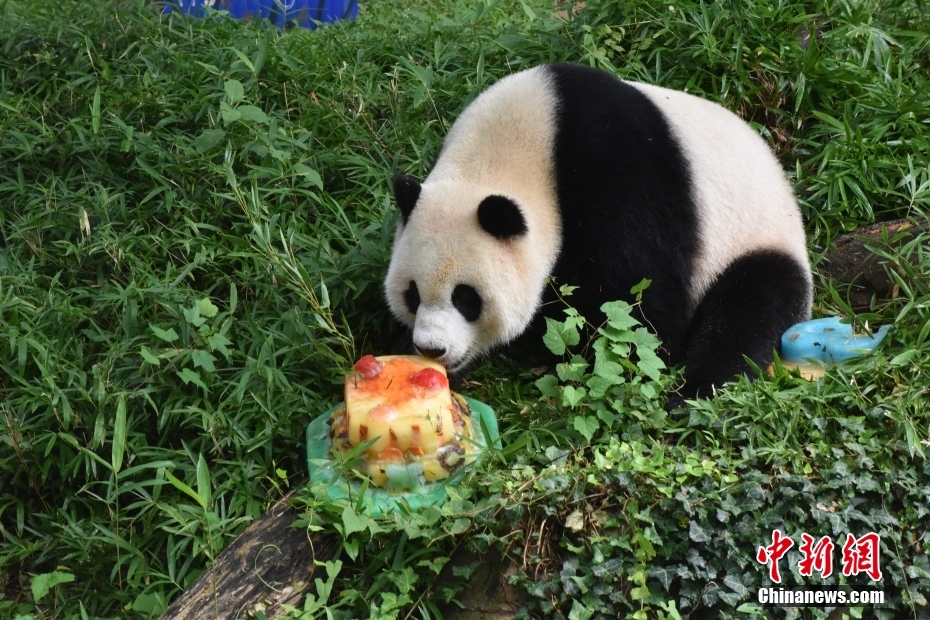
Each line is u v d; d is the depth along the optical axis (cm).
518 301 432
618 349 407
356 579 358
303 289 436
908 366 404
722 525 346
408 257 433
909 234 503
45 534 416
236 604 348
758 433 378
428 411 382
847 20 630
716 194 475
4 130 581
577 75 470
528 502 351
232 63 621
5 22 675
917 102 575
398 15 823
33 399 421
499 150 458
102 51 647
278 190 532
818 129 590
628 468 357
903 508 355
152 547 401
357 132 591
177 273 510
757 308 464
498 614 345
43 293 484
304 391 441
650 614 342
